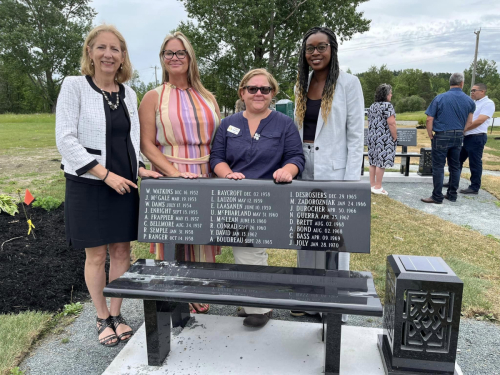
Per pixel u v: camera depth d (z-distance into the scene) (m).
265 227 2.19
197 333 2.54
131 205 2.41
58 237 4.31
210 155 2.53
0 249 3.91
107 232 2.33
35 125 25.34
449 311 1.94
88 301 3.12
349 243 2.12
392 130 6.46
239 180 2.22
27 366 2.32
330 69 2.38
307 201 2.15
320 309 1.86
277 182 2.18
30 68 41.31
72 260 3.75
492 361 2.38
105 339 2.52
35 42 40.56
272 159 2.41
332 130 2.44
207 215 2.25
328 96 2.38
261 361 2.23
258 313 2.57
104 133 2.24
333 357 2.02
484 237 4.68
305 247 2.16
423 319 1.97
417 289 1.94
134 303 3.13
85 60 2.29
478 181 6.83
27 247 4.00
